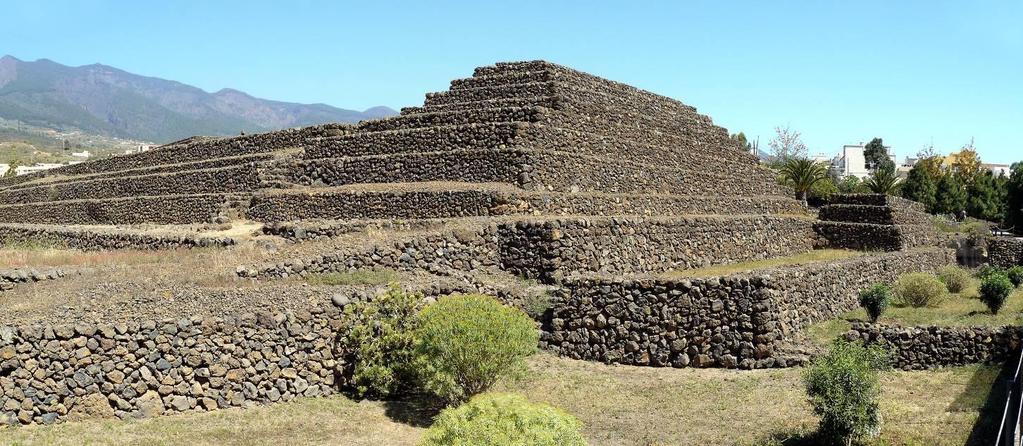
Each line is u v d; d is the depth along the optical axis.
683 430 15.87
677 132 47.53
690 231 32.69
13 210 56.84
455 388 16.64
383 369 17.66
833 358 15.25
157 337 15.61
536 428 10.85
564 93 40.38
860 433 14.38
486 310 17.58
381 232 26.34
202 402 15.98
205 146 54.44
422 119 39.81
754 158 53.84
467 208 30.02
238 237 29.28
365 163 37.84
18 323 15.41
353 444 14.95
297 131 46.97
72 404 14.63
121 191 51.41
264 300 18.23
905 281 30.50
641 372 20.56
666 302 21.33
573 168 34.47
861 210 47.28
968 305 29.97
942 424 14.99
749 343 20.38
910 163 148.25
